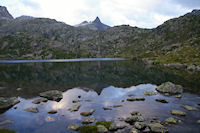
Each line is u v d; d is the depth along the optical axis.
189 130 18.50
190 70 85.12
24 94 37.44
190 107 26.56
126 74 77.06
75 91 41.34
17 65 135.50
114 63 157.62
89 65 137.75
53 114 24.38
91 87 46.88
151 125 19.11
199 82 51.91
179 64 104.56
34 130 19.02
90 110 25.39
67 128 19.42
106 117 23.00
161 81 55.88
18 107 27.75
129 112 25.06
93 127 18.83
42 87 46.62
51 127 19.84
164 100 30.78
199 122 20.64
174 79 58.78
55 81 58.31
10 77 66.50
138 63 151.12
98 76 71.94
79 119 22.36
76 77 69.31
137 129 18.77
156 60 144.75
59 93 35.47
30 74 77.81
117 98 33.97
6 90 41.47
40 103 30.19
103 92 40.09
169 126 19.56
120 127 19.33
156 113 24.44
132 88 45.00
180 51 160.00
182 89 39.44
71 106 28.42
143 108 26.94
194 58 114.38
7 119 22.41
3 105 27.44
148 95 36.31
